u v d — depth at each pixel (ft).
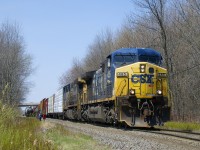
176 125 69.36
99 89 74.13
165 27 99.25
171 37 106.11
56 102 159.33
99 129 62.69
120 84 58.90
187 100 97.30
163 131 57.11
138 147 35.99
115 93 59.16
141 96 57.98
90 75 84.53
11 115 45.21
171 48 104.68
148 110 56.95
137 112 57.98
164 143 38.75
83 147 37.60
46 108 198.70
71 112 113.19
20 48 174.91
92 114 80.43
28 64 179.32
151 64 59.62
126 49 63.67
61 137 47.93
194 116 92.94
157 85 59.26
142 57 62.90
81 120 100.27
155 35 113.60
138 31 125.29
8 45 168.55
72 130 63.41
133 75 58.85
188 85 98.27
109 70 65.00
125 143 39.55
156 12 95.50
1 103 41.24
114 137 46.93
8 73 158.81
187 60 104.22
